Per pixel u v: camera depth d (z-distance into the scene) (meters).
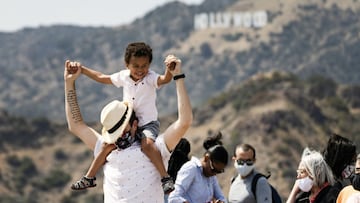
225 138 187.50
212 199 11.98
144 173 8.94
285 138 183.38
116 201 9.00
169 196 11.81
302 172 11.38
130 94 9.17
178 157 12.51
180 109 8.86
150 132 9.06
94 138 9.30
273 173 167.50
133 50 9.01
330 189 11.19
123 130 8.92
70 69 9.38
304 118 195.25
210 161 11.80
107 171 9.07
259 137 183.12
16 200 185.25
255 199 12.66
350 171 11.59
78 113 9.39
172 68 8.87
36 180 198.12
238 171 12.75
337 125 199.25
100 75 9.42
